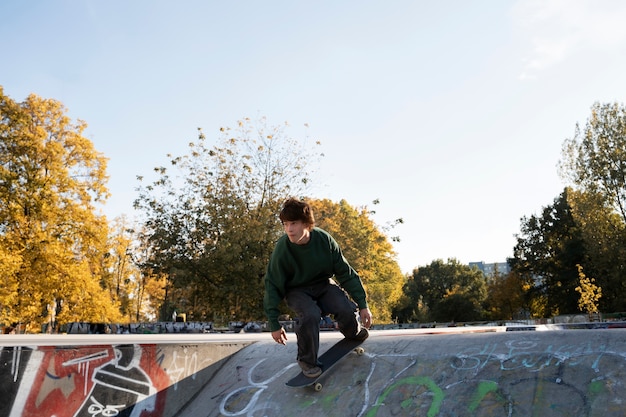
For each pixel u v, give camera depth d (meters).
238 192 21.88
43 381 3.48
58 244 21.72
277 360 4.01
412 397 2.95
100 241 23.64
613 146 29.92
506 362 2.91
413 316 67.06
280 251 3.33
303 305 3.31
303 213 3.20
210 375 4.24
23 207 21.94
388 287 46.06
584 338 2.86
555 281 42.72
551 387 2.58
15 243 21.36
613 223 30.42
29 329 21.97
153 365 3.93
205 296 21.47
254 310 20.28
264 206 21.52
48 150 22.44
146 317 38.94
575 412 2.37
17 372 3.40
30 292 21.16
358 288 3.57
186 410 3.93
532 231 46.44
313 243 3.32
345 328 3.56
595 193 30.30
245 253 20.45
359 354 3.59
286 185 22.17
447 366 3.10
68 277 21.62
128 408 3.75
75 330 15.21
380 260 42.97
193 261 20.67
